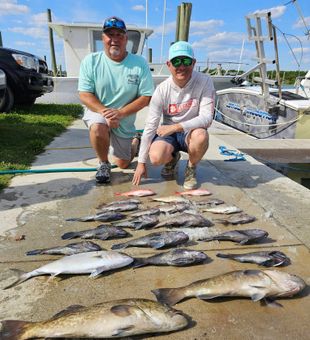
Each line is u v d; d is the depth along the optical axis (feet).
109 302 6.21
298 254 8.70
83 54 39.60
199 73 12.67
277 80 26.00
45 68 34.58
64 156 17.48
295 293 6.88
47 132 22.67
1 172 14.07
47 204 11.42
